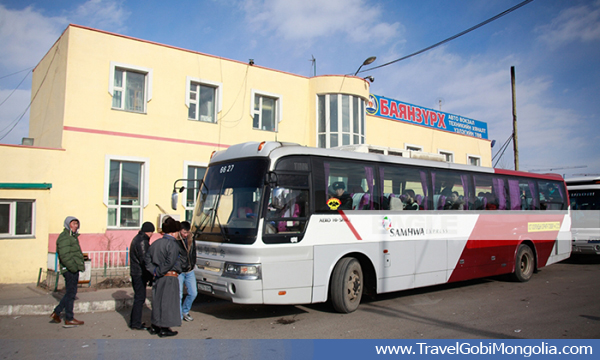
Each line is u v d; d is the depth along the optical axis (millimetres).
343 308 8258
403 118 25156
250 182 7707
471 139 29094
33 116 17469
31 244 11734
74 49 14242
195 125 16531
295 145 8172
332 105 19922
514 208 12406
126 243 14617
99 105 14578
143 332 7109
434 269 10023
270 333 7016
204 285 7801
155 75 15758
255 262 7172
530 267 12664
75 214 13820
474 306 9133
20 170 12789
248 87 18000
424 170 10281
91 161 14258
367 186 9008
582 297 10117
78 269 7543
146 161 15336
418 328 7344
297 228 7746
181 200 15898
